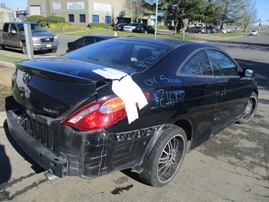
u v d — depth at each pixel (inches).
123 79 93.4
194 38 1429.6
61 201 101.8
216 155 149.2
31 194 104.7
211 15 1471.5
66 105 87.0
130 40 139.5
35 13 2090.3
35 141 100.1
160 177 113.7
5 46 579.5
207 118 134.1
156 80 104.7
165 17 1508.4
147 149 103.1
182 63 119.7
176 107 109.0
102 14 2001.7
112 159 91.2
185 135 119.5
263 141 172.2
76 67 100.7
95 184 113.9
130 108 90.5
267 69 493.0
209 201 108.1
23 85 104.9
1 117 162.1
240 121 198.1
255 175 130.6
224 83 144.6
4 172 117.5
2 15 1752.0
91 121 83.6
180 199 108.0
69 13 1947.6
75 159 87.7
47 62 110.2
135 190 111.3
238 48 1003.3
